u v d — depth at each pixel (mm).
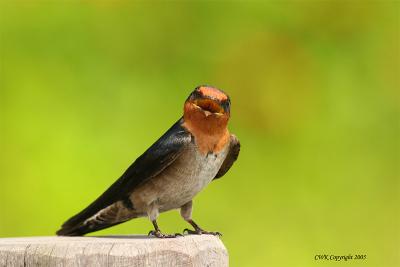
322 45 14477
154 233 8672
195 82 14109
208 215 13477
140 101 13727
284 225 13648
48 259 6953
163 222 13133
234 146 9438
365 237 13828
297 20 14477
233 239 13484
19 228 12930
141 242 7113
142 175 9000
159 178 9000
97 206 9273
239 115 14156
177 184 9039
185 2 14328
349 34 14555
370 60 14523
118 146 13297
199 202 13484
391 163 14102
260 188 13820
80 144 13195
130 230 13000
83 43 13828
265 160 13961
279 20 14453
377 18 14609
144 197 9070
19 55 13578
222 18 14383
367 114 14320
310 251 13555
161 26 14203
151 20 14180
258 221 13656
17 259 7012
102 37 13953
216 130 8969
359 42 14555
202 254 7316
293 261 13484
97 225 9461
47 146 13180
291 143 14125
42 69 13578
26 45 13648
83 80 13656
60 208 12852
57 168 13023
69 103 13453
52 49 13711
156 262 7023
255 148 14047
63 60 13695
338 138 14195
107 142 13297
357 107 14320
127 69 13898
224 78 14234
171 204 9227
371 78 14484
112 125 13453
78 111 13430
